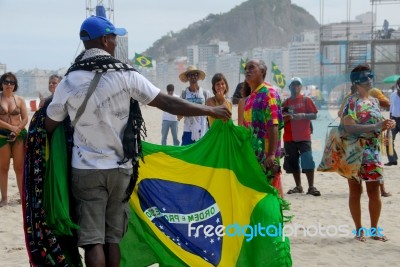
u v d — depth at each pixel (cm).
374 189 806
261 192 586
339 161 788
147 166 585
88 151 493
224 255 579
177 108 511
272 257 572
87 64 491
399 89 1543
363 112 770
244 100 676
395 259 729
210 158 593
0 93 1048
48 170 502
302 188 1183
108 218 511
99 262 490
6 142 1050
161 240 579
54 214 490
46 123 500
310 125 1123
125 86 493
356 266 703
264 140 643
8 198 1127
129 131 503
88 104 487
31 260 504
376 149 788
